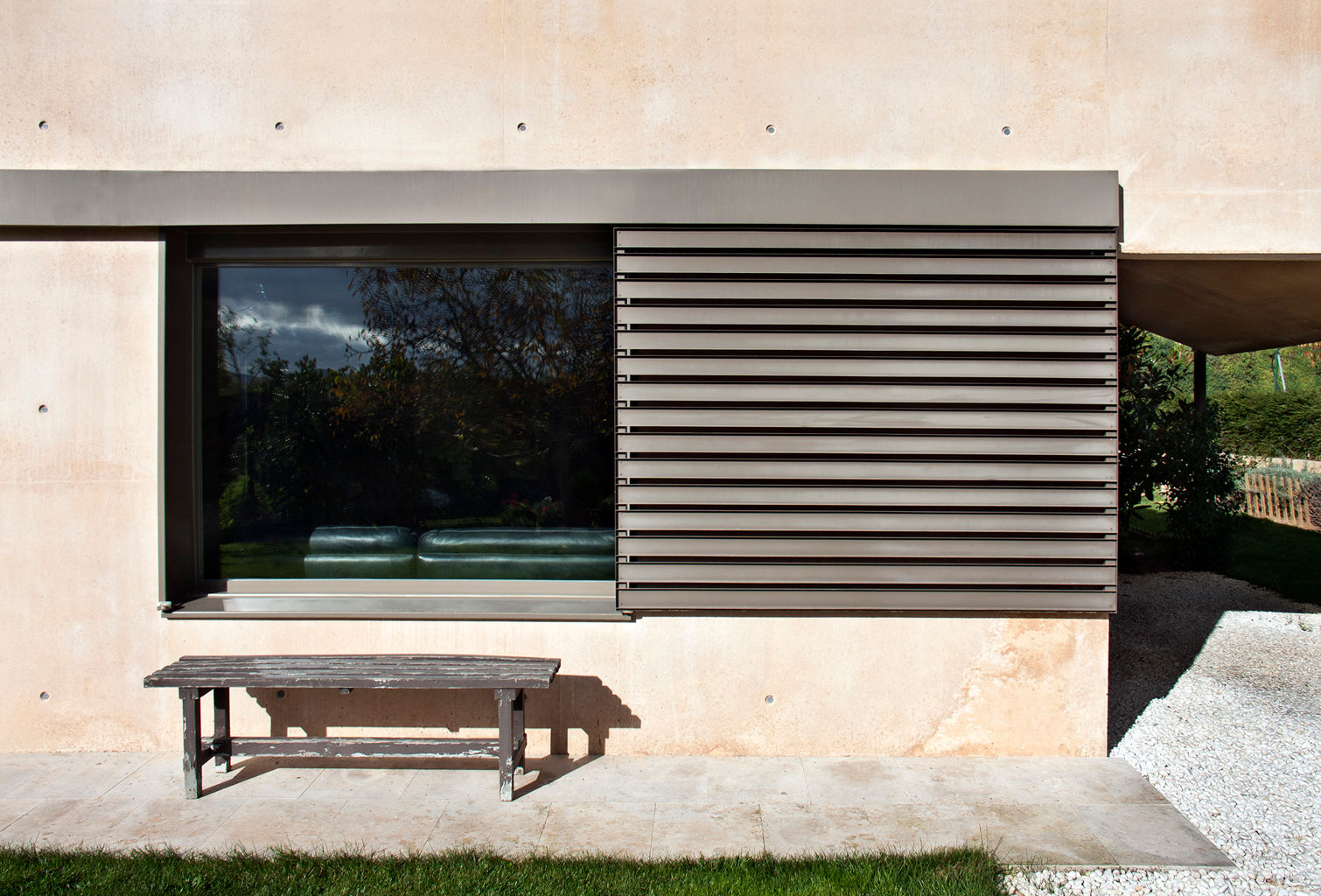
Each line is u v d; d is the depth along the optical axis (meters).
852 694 4.06
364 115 4.01
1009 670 4.06
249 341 4.33
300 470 4.35
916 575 4.00
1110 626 6.61
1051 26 4.00
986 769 3.91
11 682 4.10
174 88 4.01
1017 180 3.97
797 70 4.01
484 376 4.33
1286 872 3.03
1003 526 4.00
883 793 3.65
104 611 4.08
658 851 3.14
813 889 2.81
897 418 4.00
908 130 4.01
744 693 4.06
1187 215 4.02
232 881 2.88
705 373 3.99
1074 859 3.08
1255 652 5.93
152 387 4.07
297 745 3.63
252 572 4.36
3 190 3.98
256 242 4.18
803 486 4.02
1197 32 4.00
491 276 4.31
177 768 3.91
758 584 4.02
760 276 4.01
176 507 4.17
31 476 4.07
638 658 4.06
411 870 2.95
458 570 4.35
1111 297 3.97
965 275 3.99
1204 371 8.76
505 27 4.01
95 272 4.06
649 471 4.00
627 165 4.02
